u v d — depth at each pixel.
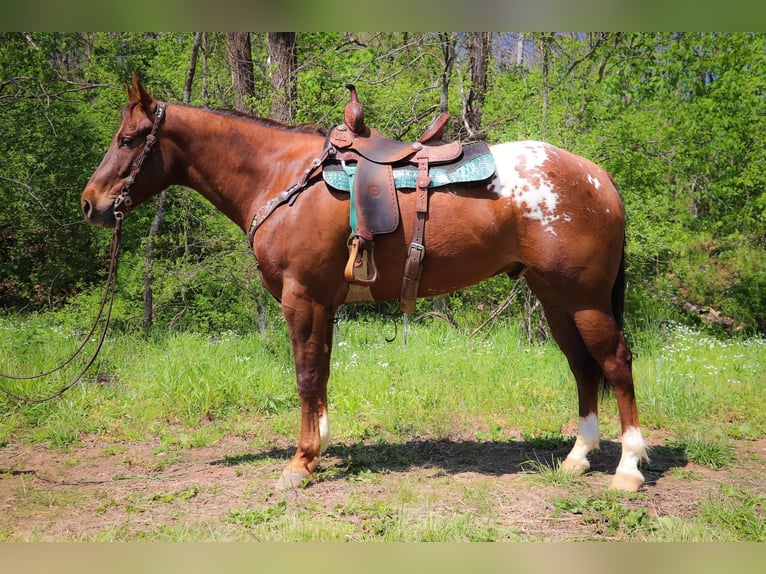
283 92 8.33
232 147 4.32
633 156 9.05
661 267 10.76
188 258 8.63
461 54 10.70
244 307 8.96
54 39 9.59
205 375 6.10
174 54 10.55
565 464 4.33
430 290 4.16
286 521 3.54
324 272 4.09
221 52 10.13
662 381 5.94
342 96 8.93
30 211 10.68
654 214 8.98
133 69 9.61
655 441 5.00
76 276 11.30
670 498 3.89
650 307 9.36
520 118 8.55
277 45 9.30
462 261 4.04
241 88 9.09
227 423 5.46
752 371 6.65
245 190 4.35
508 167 3.96
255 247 4.22
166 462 4.65
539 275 3.97
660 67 9.78
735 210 10.54
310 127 4.38
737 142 9.86
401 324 9.49
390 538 3.32
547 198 3.87
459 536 3.34
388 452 4.77
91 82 10.46
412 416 5.45
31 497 4.02
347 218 4.01
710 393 5.90
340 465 4.51
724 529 3.43
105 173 4.25
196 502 3.93
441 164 4.02
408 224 3.98
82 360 6.81
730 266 10.68
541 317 8.49
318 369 4.20
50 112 10.05
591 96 9.45
